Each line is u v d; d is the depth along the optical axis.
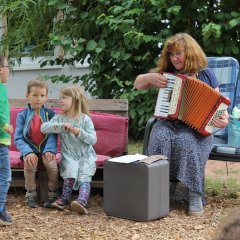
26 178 5.19
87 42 8.59
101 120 5.77
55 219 4.84
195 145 5.01
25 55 9.48
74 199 5.45
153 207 4.73
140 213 4.70
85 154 5.21
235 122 5.50
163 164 4.77
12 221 4.69
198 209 4.98
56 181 5.21
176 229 4.58
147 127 5.32
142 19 8.22
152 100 8.31
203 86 4.94
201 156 5.04
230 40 8.05
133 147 8.08
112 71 8.70
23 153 5.14
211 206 5.29
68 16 8.66
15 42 9.20
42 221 4.79
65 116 5.23
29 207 5.19
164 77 5.02
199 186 4.97
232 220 1.55
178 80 4.96
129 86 8.54
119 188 4.81
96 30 8.61
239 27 8.12
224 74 6.13
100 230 4.55
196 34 8.26
